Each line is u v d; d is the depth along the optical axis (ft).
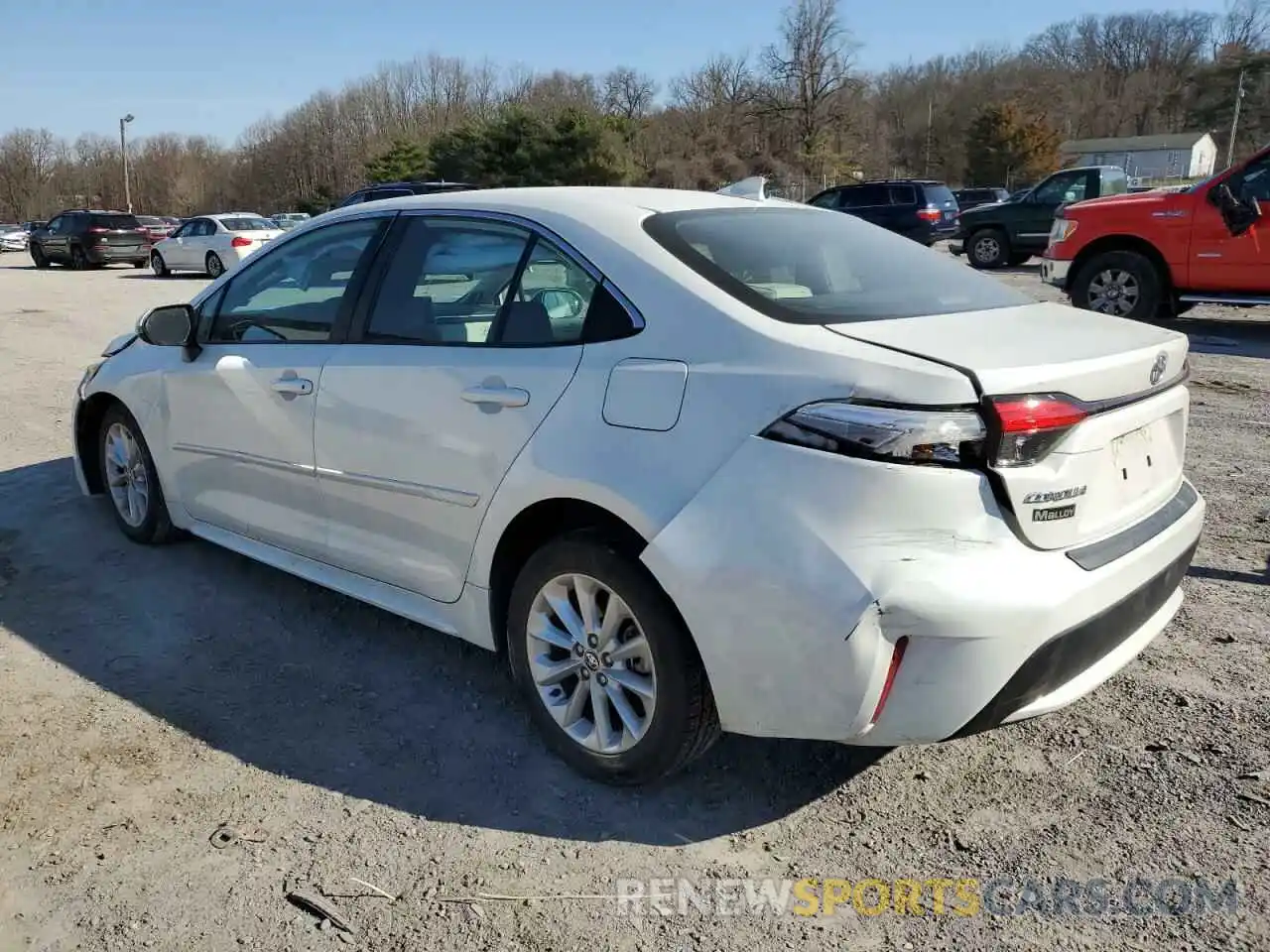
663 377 8.77
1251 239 32.09
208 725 10.82
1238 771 9.59
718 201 11.27
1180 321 38.27
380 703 11.28
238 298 13.71
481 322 10.48
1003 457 7.75
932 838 8.83
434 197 11.66
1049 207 65.77
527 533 10.19
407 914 8.02
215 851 8.78
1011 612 7.68
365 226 12.21
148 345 15.37
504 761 10.15
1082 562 8.25
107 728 10.73
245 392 12.92
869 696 7.80
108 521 17.26
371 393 11.20
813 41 200.95
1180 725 10.39
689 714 8.83
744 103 212.84
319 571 12.55
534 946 7.68
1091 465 8.34
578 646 9.66
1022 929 7.75
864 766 9.95
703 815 9.24
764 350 8.41
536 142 168.55
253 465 13.01
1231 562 14.53
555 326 9.84
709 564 8.22
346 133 264.11
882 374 7.82
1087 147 296.51
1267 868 8.30
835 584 7.73
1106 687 11.18
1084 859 8.49
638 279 9.36
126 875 8.48
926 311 9.46
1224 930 7.66
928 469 7.66
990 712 7.99
